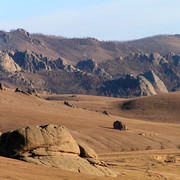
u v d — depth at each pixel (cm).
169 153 8981
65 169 3559
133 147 13062
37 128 3666
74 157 3847
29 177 2697
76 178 3084
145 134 15588
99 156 8106
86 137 13675
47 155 3591
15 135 3522
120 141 13788
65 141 3806
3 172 2681
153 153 8950
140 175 4512
